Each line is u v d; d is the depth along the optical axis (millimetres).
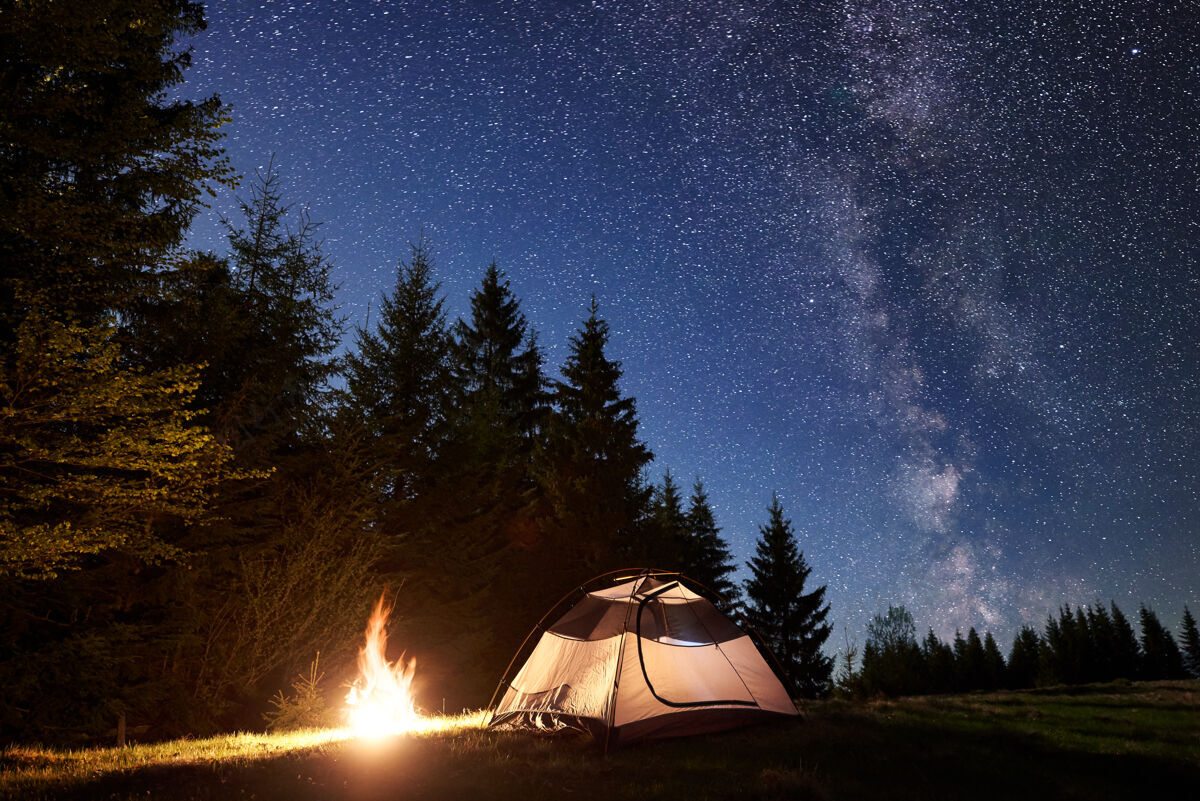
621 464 32500
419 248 25422
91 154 11758
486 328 37062
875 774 7594
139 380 11078
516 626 25797
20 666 12016
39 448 10617
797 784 6645
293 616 15734
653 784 6777
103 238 11812
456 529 24062
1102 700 16719
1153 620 78375
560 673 9859
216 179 12820
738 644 10789
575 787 6750
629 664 9414
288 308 18750
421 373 24562
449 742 8703
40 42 11078
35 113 11352
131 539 12508
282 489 18031
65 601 13422
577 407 36156
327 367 19750
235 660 15047
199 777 6980
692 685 9742
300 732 11773
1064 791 7082
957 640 77125
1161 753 9227
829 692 41188
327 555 16859
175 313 15648
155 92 14008
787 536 43375
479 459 26500
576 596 26688
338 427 18969
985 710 13883
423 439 23938
